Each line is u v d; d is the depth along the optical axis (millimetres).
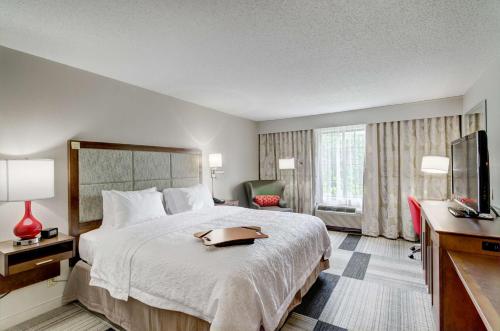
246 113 5031
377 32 2000
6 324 2105
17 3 1600
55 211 2484
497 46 2236
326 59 2512
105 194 2736
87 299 2312
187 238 2078
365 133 4656
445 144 4008
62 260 2336
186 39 2098
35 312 2264
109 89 2986
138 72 2838
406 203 4277
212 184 4562
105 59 2482
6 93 2193
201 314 1535
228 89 3471
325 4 1643
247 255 1738
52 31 1954
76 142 2615
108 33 1992
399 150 4398
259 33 2008
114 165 2953
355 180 4949
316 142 5273
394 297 2459
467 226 1843
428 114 4082
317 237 2686
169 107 3758
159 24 1867
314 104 4324
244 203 5453
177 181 3799
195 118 4227
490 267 1380
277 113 5047
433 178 4074
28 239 2092
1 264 1922
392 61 2568
